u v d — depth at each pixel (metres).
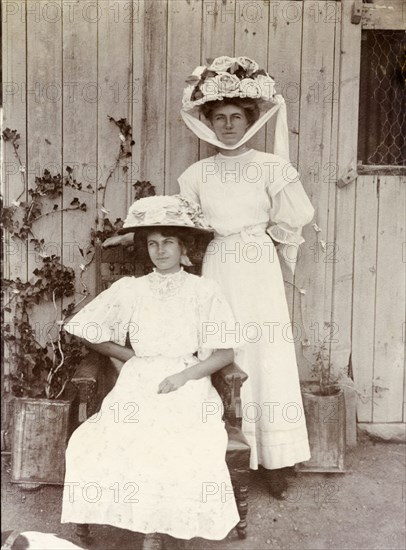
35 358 2.77
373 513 2.44
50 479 2.56
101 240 2.83
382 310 3.05
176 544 2.21
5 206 2.86
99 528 2.31
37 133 2.84
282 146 2.65
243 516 2.23
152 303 2.39
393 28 2.88
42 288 2.86
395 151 3.07
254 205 2.58
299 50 2.86
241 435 2.20
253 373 2.59
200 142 2.86
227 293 2.58
